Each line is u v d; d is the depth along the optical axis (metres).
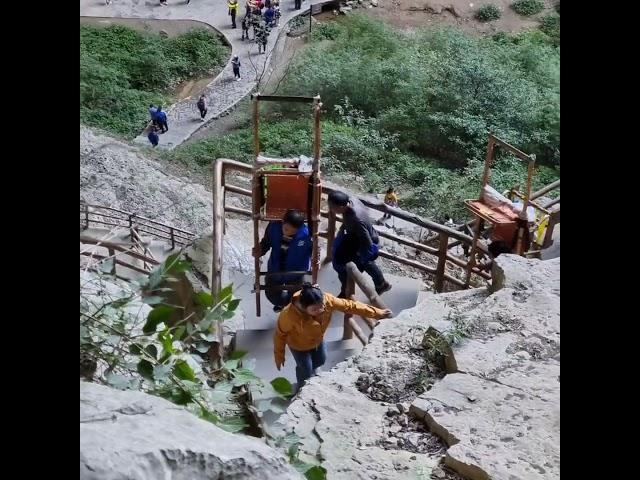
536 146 25.78
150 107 26.70
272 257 7.89
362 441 5.07
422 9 36.62
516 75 29.19
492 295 6.55
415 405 5.28
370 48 32.09
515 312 6.29
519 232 9.48
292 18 34.78
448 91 27.17
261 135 26.09
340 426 5.20
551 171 24.27
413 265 9.86
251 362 3.39
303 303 5.99
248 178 22.42
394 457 4.88
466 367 5.64
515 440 4.84
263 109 28.34
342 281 8.24
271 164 7.52
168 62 31.72
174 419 2.45
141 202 17.58
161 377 3.07
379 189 22.81
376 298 6.93
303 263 7.80
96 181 17.94
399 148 26.16
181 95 30.64
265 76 31.48
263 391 3.80
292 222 7.37
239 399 4.70
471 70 27.45
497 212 9.59
